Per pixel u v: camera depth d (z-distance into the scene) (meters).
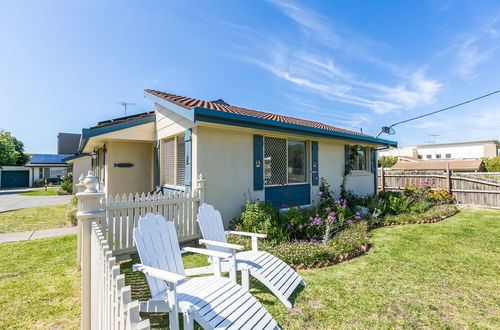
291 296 3.11
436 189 10.59
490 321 2.59
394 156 37.12
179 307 2.20
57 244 5.21
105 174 7.98
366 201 8.71
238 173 6.00
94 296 2.07
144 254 2.48
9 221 7.77
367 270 3.87
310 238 5.38
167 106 5.73
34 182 26.81
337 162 8.77
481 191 9.80
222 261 3.36
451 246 5.00
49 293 3.13
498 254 4.52
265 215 5.43
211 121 4.89
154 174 7.89
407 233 6.01
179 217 4.93
